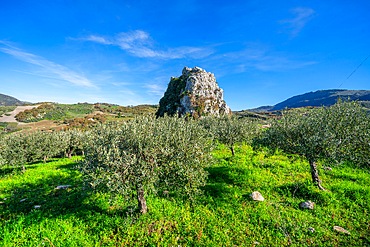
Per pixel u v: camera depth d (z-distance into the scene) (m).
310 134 17.02
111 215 13.80
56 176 25.41
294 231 12.20
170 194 16.69
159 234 11.95
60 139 45.00
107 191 12.86
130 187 12.30
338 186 17.50
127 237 11.70
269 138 19.42
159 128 14.14
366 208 14.48
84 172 12.83
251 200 15.64
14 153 30.06
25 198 18.58
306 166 23.48
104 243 11.36
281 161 25.53
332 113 17.42
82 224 12.87
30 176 25.91
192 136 14.46
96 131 15.41
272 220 13.21
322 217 13.59
